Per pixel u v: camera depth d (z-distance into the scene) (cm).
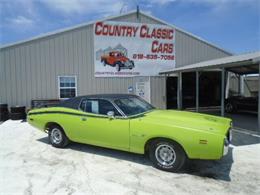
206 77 1633
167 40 1450
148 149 490
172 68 1463
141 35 1399
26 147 648
